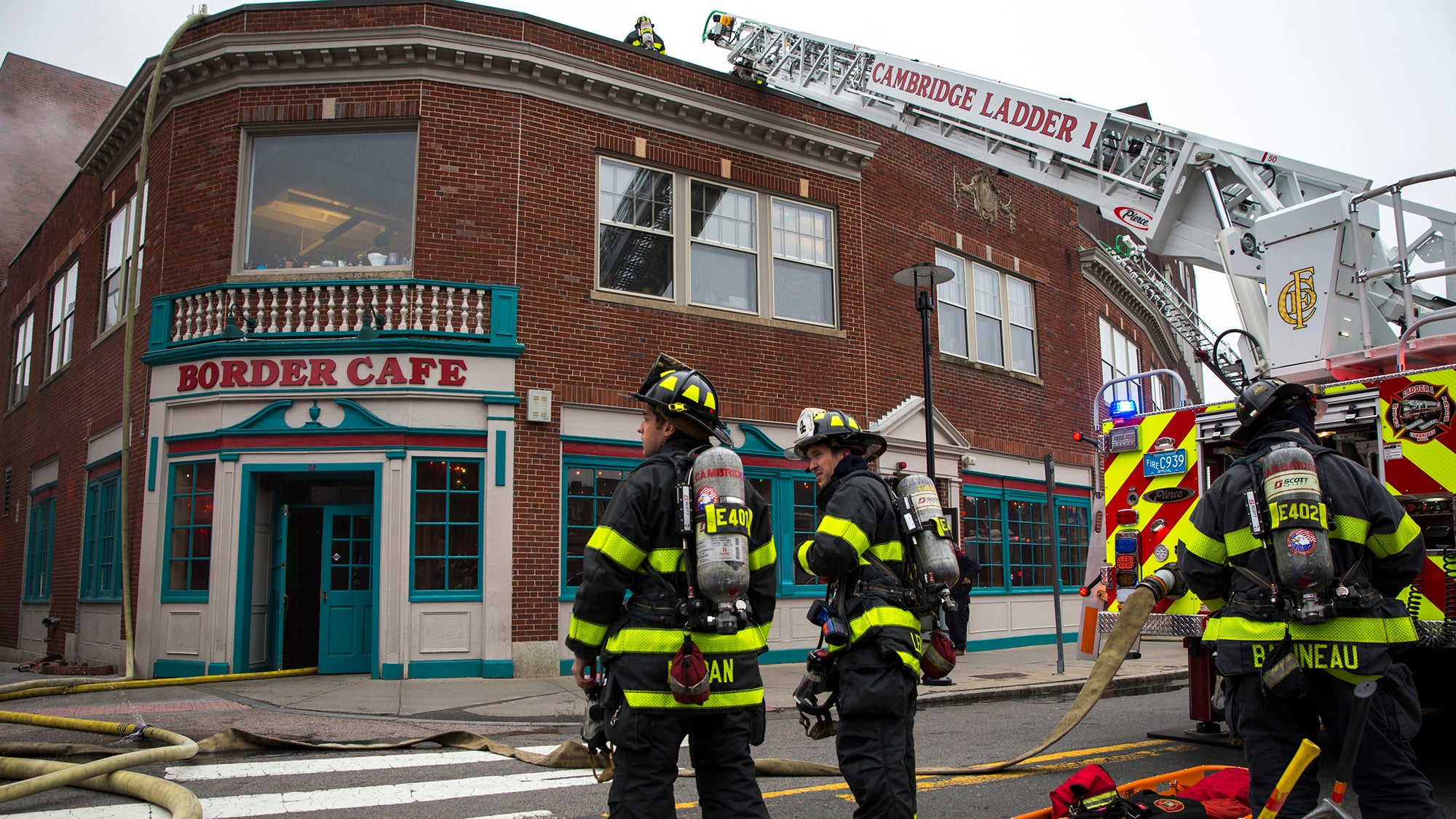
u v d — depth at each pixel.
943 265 16.48
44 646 15.81
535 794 5.35
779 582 13.05
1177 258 9.72
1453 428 5.29
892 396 14.91
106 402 13.83
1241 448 6.45
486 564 11.02
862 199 14.99
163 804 4.78
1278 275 7.49
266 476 11.51
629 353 12.35
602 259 12.47
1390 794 3.27
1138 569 6.74
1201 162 9.34
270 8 11.94
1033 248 18.47
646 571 3.20
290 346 11.09
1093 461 19.11
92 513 14.05
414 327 11.17
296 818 4.84
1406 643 3.43
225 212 11.74
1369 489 3.50
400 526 10.86
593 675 3.24
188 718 7.80
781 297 14.01
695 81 13.39
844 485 3.88
